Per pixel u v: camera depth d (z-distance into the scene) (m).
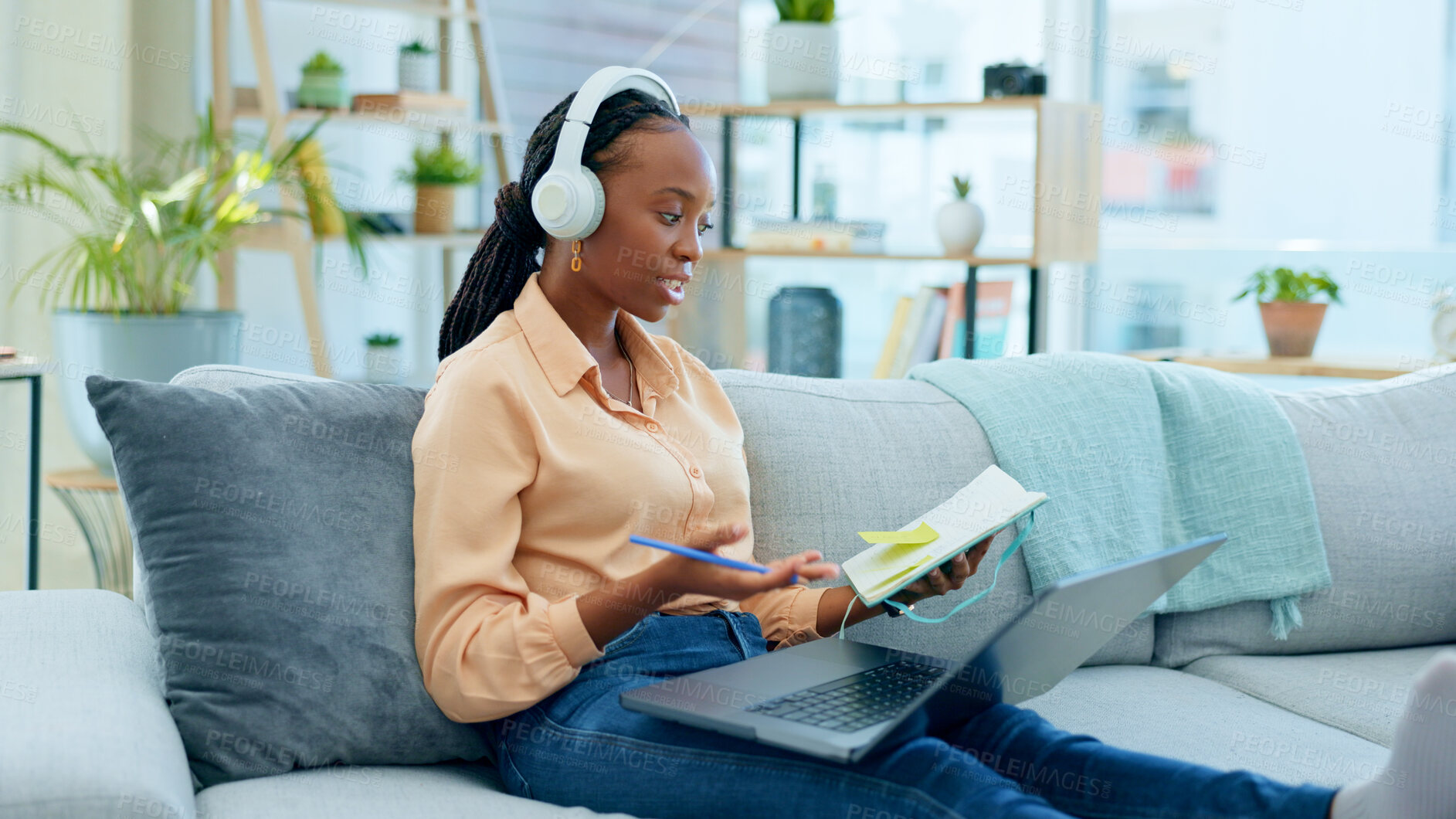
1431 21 3.05
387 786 1.13
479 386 1.19
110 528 2.91
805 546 1.50
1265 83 3.28
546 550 1.21
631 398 1.36
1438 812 0.92
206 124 2.80
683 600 1.29
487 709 1.12
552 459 1.19
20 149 2.73
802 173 3.35
